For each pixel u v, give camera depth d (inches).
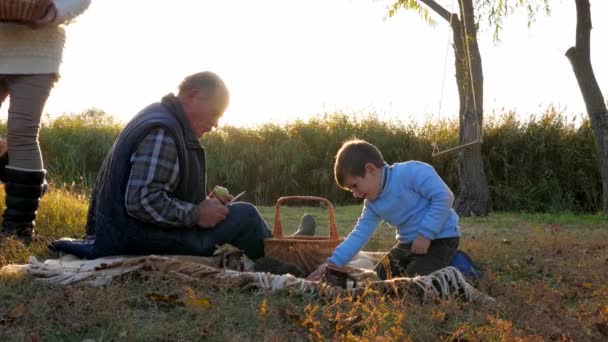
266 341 122.7
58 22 200.8
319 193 596.1
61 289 146.1
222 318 133.3
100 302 137.3
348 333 123.5
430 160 588.4
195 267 158.2
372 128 614.5
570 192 552.1
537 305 147.7
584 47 471.8
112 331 128.3
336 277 155.8
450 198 171.8
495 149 562.6
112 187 172.4
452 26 456.8
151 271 156.7
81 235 240.4
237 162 597.0
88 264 169.6
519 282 176.7
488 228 368.5
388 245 257.8
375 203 176.7
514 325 136.0
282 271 170.4
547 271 203.5
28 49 203.9
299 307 143.1
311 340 125.4
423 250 170.1
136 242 174.2
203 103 175.8
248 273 156.9
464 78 455.8
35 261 162.6
